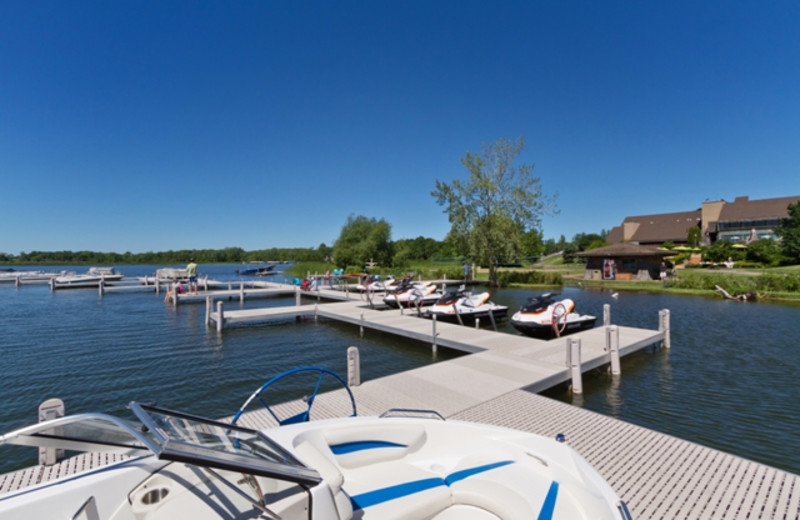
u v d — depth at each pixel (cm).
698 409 696
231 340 1341
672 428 623
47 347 1226
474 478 305
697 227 5581
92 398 805
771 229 5141
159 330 1509
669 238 5875
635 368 942
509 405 618
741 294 2111
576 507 265
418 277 3572
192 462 189
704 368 930
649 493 385
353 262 5303
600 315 1669
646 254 3192
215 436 236
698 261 4344
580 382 772
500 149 3127
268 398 806
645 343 1054
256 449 240
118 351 1180
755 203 5472
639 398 753
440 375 770
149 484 221
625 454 464
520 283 3353
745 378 855
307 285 2753
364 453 320
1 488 391
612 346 888
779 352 1057
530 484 294
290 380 916
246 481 226
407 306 1848
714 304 1969
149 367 1014
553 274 3253
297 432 303
